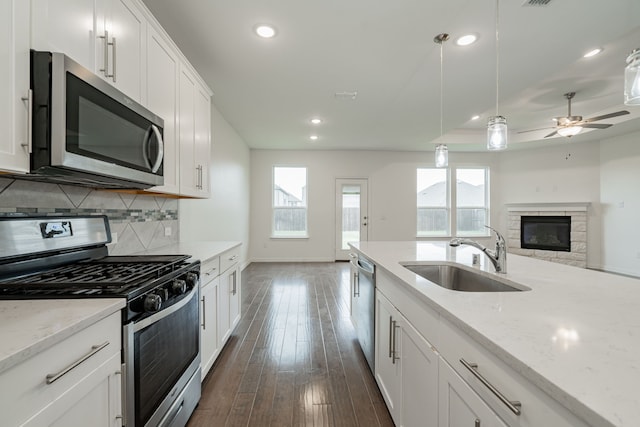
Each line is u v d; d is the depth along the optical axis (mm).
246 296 4031
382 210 6812
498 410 732
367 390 1965
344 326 3027
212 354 2109
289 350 2514
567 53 2564
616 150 5531
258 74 2973
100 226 1701
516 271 1606
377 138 5637
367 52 2553
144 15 1658
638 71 1467
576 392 527
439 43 2406
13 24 910
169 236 2719
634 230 5262
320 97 3580
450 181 6934
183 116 2191
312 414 1733
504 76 3000
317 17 2096
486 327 822
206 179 2680
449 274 1956
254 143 6062
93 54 1261
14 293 1021
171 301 1369
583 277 1458
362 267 2340
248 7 1998
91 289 1080
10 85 904
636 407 487
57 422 754
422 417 1204
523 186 6645
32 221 1291
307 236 6695
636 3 1917
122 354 1020
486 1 1917
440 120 4480
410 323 1350
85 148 1127
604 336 767
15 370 646
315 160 6707
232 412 1742
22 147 947
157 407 1249
